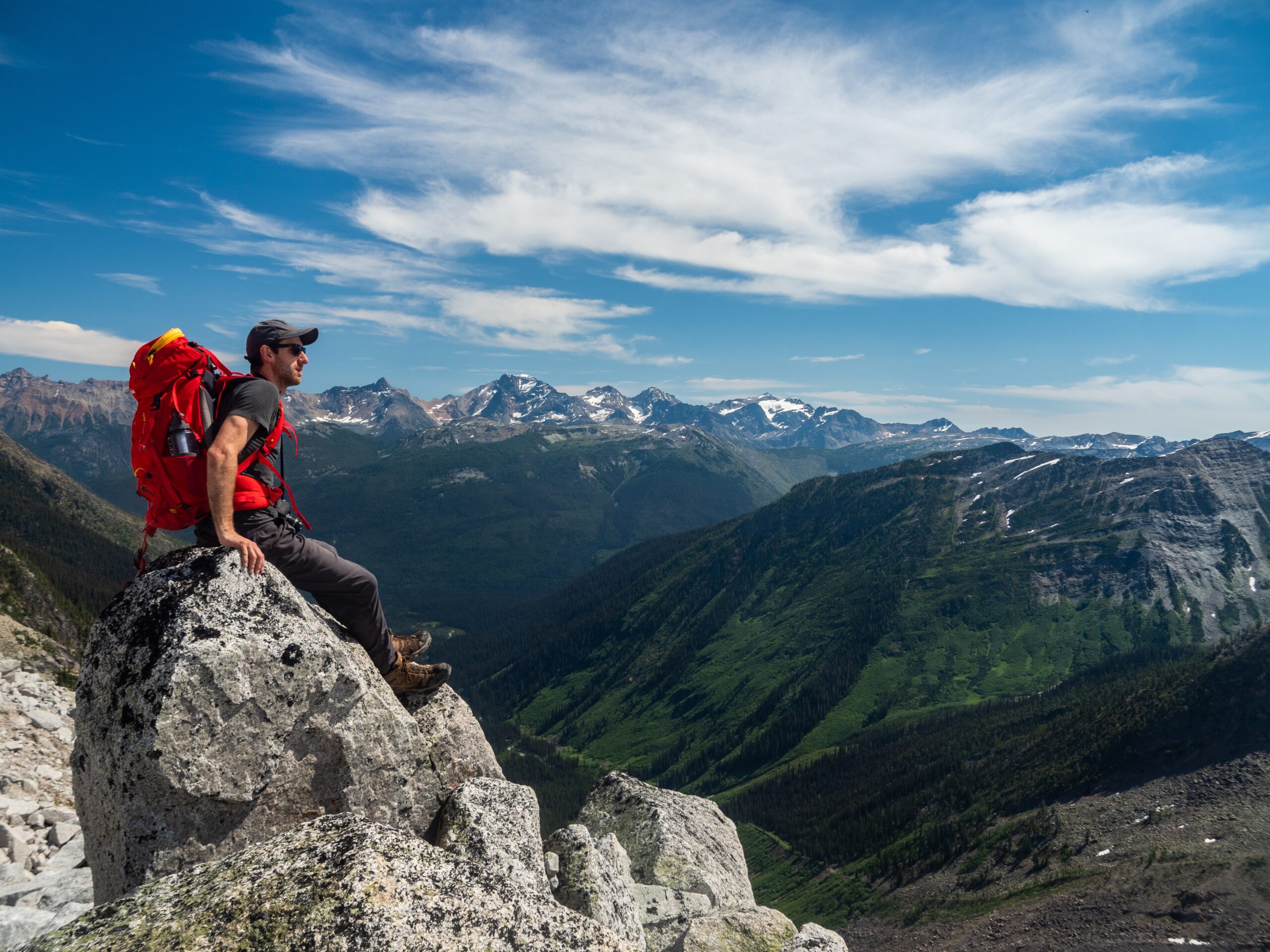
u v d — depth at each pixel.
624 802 6.64
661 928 5.30
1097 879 61.53
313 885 2.45
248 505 3.15
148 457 3.11
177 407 3.06
